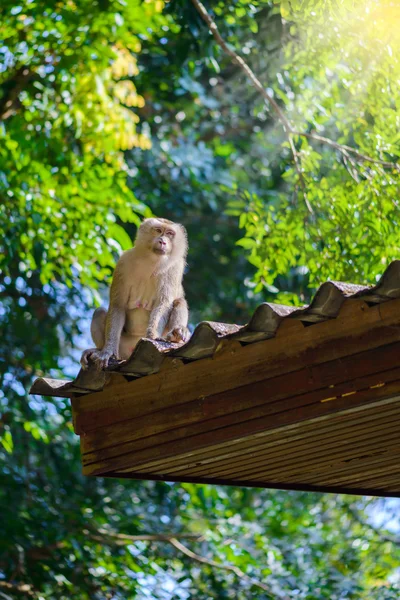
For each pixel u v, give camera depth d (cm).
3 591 1362
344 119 1189
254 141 1823
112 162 1319
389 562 1555
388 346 512
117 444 625
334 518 1764
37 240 1265
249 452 617
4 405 1427
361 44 1113
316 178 1177
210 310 1891
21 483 1488
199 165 1748
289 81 1290
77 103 1270
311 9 1062
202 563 1452
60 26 1263
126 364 597
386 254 1084
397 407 535
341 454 632
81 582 1395
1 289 1480
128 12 1251
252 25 1181
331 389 530
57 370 1541
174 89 1608
